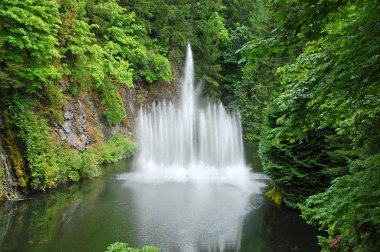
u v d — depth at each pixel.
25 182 12.74
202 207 11.57
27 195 12.66
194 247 8.56
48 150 13.81
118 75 21.16
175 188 14.05
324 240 6.30
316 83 4.47
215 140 24.48
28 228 9.62
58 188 13.83
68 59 17.78
